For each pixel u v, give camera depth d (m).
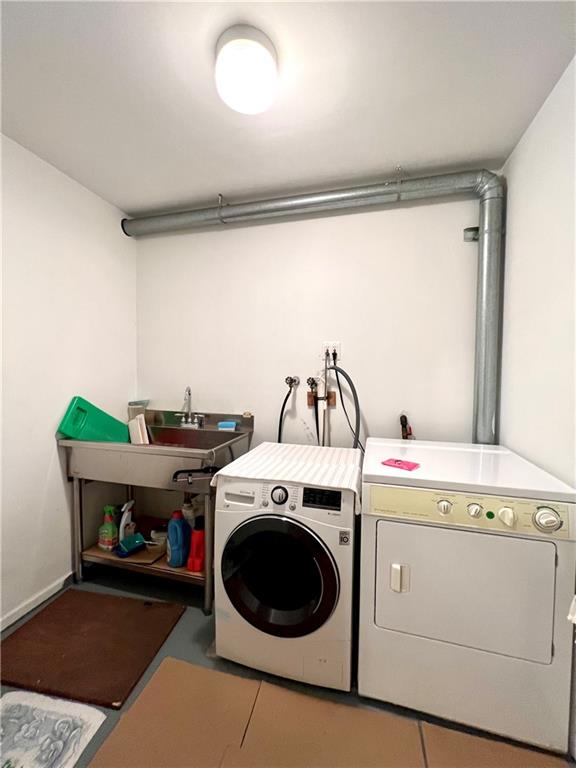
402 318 2.03
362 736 1.15
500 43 1.12
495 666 1.15
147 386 2.54
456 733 1.17
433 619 1.20
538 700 1.11
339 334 2.14
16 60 1.19
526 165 1.53
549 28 1.06
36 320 1.78
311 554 1.28
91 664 1.43
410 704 1.23
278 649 1.34
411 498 1.22
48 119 1.49
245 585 1.40
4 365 1.63
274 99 1.36
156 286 2.50
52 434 1.89
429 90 1.32
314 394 2.17
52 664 1.43
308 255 2.18
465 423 1.96
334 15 1.03
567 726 1.09
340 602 1.27
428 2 0.99
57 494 1.93
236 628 1.40
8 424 1.66
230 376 2.37
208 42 1.12
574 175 1.17
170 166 1.84
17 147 1.66
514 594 1.12
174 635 1.60
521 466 1.39
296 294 2.21
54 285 1.88
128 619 1.70
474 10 1.01
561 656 1.09
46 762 1.07
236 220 2.19
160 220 2.29
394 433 2.07
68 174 1.93
